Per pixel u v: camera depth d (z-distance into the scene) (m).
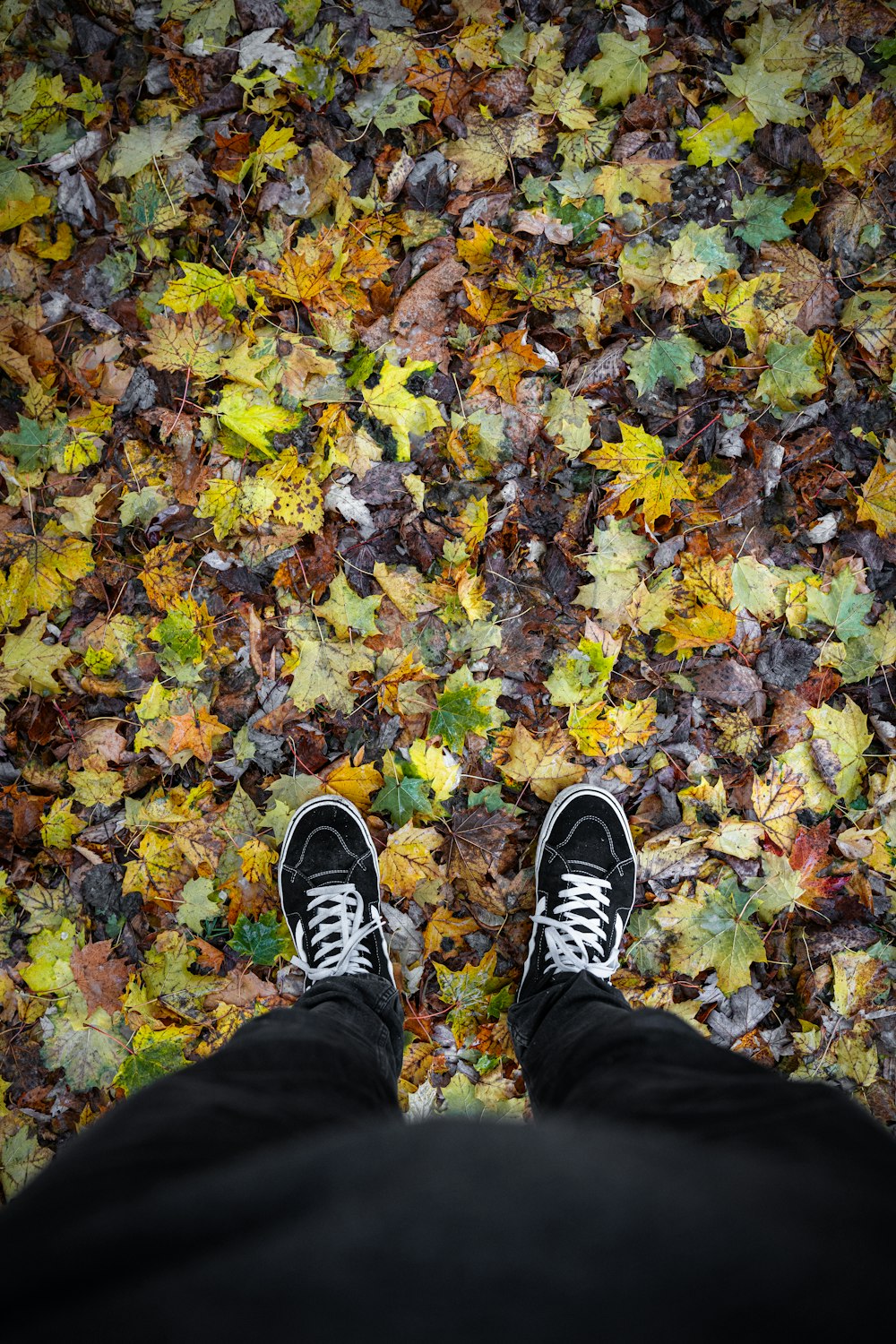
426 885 1.68
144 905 1.65
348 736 1.69
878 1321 0.46
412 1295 0.43
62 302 1.63
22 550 1.63
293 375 1.64
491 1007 1.68
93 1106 1.62
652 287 1.68
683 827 1.70
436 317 1.65
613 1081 0.89
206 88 1.63
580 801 1.69
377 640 1.67
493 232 1.65
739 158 1.69
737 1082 0.81
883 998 1.71
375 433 1.68
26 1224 0.56
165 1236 0.51
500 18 1.63
